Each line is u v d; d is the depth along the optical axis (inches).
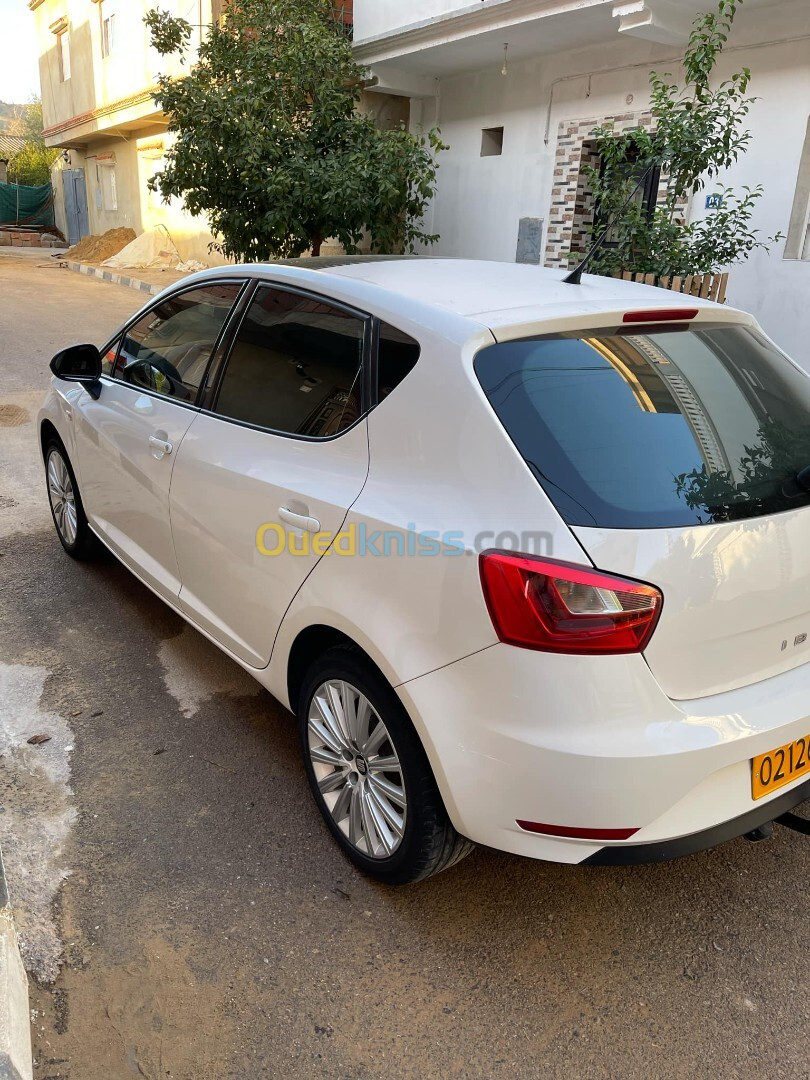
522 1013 84.1
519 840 79.6
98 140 888.9
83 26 782.5
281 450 104.1
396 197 349.7
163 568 135.5
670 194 263.7
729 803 80.6
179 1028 81.0
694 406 87.7
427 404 86.9
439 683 81.0
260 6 355.6
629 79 344.2
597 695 73.4
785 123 291.0
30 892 95.3
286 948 90.3
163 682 138.6
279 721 129.9
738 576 77.7
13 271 734.5
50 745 121.4
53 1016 81.4
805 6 276.4
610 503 76.4
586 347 89.0
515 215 412.2
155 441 129.5
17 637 150.6
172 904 95.0
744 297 312.2
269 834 106.4
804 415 96.9
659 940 93.5
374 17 418.0
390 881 95.7
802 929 95.6
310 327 106.2
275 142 343.9
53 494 184.4
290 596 100.3
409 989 86.3
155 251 733.9
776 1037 82.4
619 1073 78.5
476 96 422.0
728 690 80.4
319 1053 79.3
